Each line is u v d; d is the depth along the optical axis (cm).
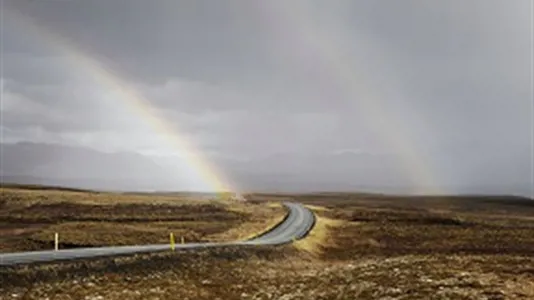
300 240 7538
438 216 12538
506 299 2881
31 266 3694
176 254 4831
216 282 4253
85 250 4938
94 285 3691
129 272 4144
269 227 9694
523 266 4194
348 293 3462
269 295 3672
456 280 3525
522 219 13650
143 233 8188
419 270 4109
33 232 8238
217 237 8150
